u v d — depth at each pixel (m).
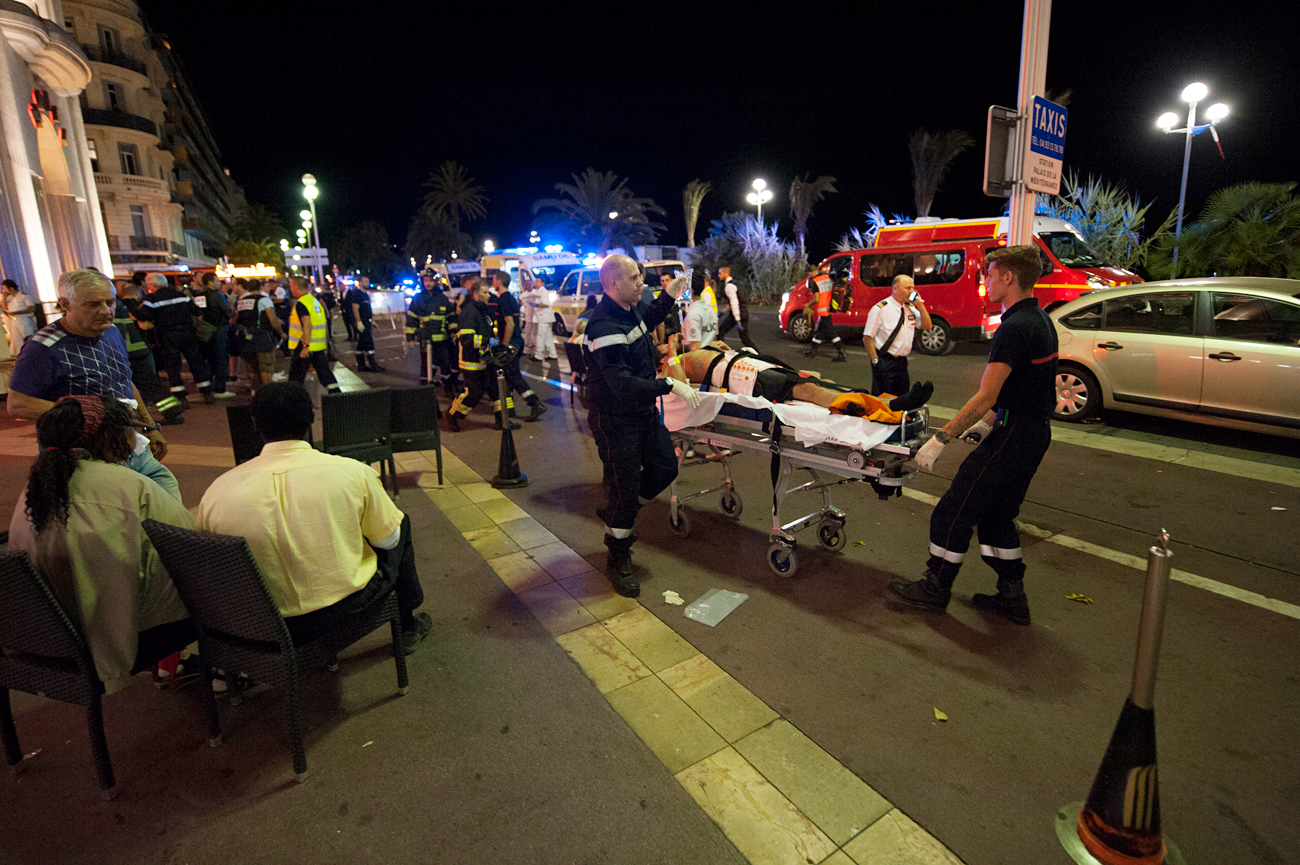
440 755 2.64
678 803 2.40
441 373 9.91
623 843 2.23
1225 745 2.65
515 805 2.39
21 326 9.73
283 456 2.60
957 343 14.77
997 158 6.85
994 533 3.48
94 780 2.56
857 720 2.82
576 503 5.45
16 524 2.44
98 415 2.52
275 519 2.47
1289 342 6.15
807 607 3.74
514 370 8.24
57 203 14.70
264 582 2.33
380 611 2.85
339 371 13.49
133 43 42.66
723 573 4.17
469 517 5.16
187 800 2.44
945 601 3.58
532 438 7.57
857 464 3.57
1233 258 14.48
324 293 22.22
